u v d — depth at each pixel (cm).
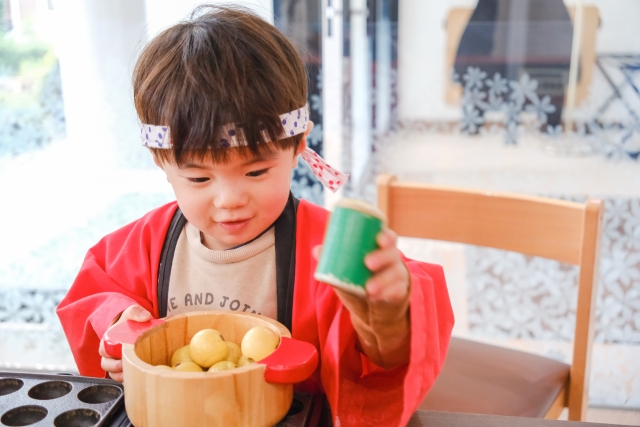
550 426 64
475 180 198
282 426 61
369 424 65
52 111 187
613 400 189
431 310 63
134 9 176
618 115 185
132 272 85
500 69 187
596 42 180
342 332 66
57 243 201
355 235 50
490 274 203
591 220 114
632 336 194
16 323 208
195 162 66
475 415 66
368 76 191
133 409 59
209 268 81
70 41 180
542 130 190
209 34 68
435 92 192
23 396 65
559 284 198
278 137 67
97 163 192
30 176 194
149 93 68
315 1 184
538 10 181
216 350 64
